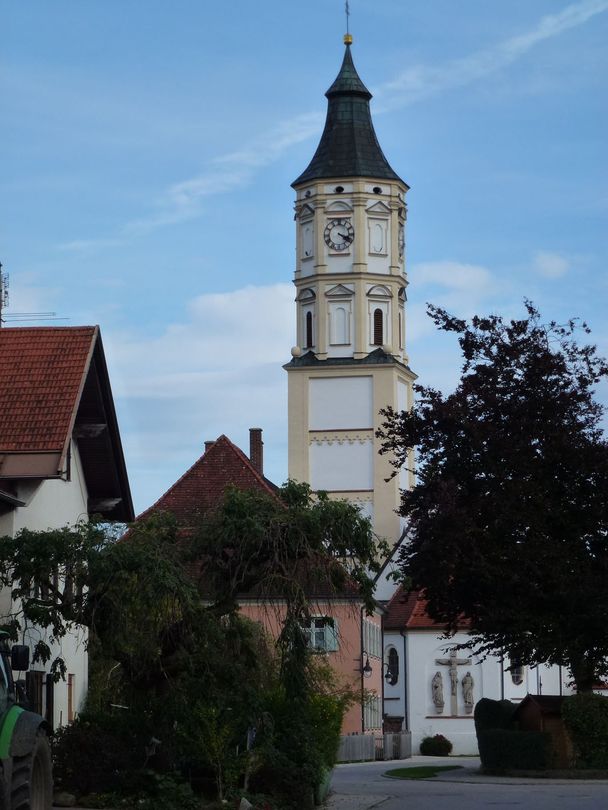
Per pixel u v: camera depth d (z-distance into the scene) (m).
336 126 115.62
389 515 109.62
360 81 116.25
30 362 34.19
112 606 28.98
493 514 47.81
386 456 110.31
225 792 31.12
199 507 32.00
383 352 112.06
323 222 113.81
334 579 30.84
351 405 111.50
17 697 23.34
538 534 47.69
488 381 49.56
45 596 30.38
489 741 49.34
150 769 31.09
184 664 30.58
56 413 32.62
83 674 41.78
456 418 48.94
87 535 29.30
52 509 36.22
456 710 92.62
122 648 29.47
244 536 30.20
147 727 31.27
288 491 31.36
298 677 30.81
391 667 94.12
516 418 49.00
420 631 93.56
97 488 40.56
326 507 30.84
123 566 28.80
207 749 30.75
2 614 31.73
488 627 47.47
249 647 31.27
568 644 46.59
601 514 47.50
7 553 29.00
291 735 33.03
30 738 21.88
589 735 47.25
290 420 112.00
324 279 113.12
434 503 47.66
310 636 31.09
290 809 32.03
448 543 46.69
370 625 83.69
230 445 74.62
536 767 47.97
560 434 47.66
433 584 47.75
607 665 48.88
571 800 35.22
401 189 115.19
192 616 29.92
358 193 113.56
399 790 40.94
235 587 30.70
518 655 48.59
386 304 113.56
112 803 30.00
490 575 46.94
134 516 41.44
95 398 36.91
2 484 32.06
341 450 111.31
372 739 78.06
